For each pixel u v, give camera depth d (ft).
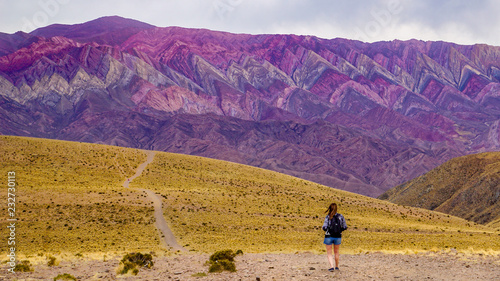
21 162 400.06
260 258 97.30
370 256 94.12
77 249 174.19
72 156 450.30
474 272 64.75
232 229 257.55
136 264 84.74
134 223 261.03
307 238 223.30
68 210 274.16
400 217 365.61
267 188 428.15
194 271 77.61
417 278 59.77
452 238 234.58
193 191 371.56
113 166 444.55
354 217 327.47
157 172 442.50
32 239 207.00
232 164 536.42
